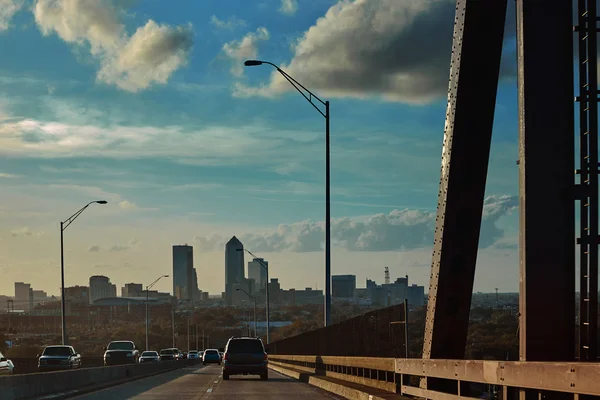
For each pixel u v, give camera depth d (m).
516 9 9.18
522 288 8.84
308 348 45.22
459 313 12.51
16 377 22.03
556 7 8.85
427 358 13.47
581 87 9.00
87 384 30.50
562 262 8.71
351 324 29.06
